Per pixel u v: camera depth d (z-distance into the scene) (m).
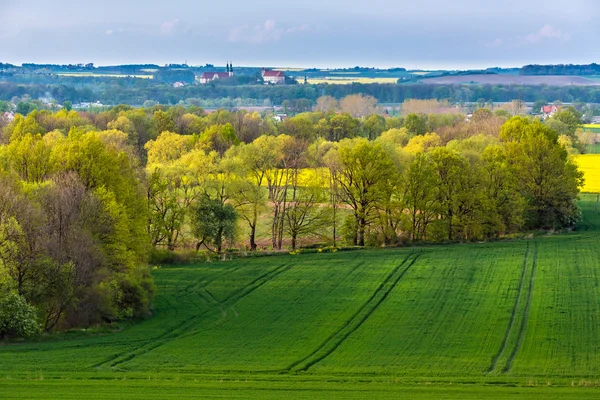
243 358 114.56
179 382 100.38
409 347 120.94
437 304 147.62
